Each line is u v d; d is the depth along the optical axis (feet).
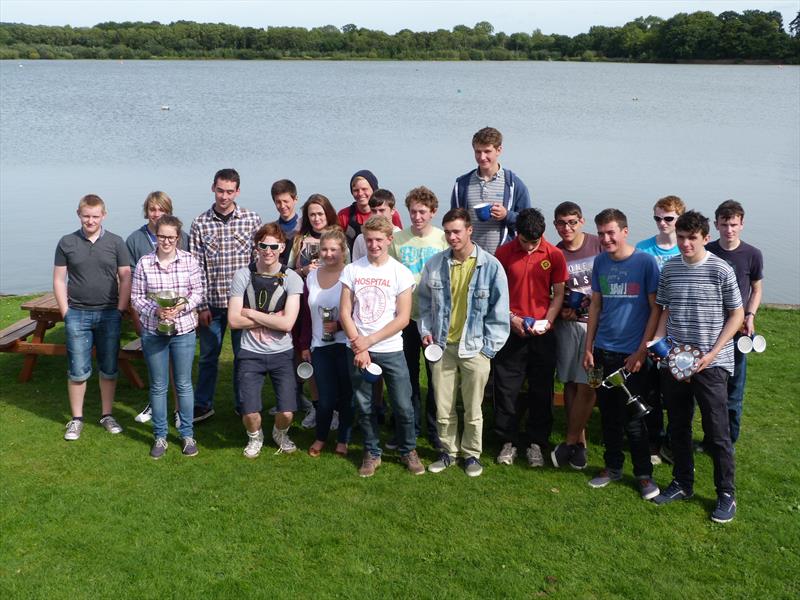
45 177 72.02
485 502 17.24
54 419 21.35
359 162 80.89
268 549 15.34
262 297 18.52
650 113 148.46
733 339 18.54
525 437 20.58
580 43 491.31
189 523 16.19
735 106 165.17
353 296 18.03
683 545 15.66
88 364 20.24
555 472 18.75
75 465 18.62
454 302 18.21
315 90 210.59
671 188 66.28
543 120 133.18
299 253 21.26
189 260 19.52
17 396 23.03
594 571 14.79
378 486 17.88
